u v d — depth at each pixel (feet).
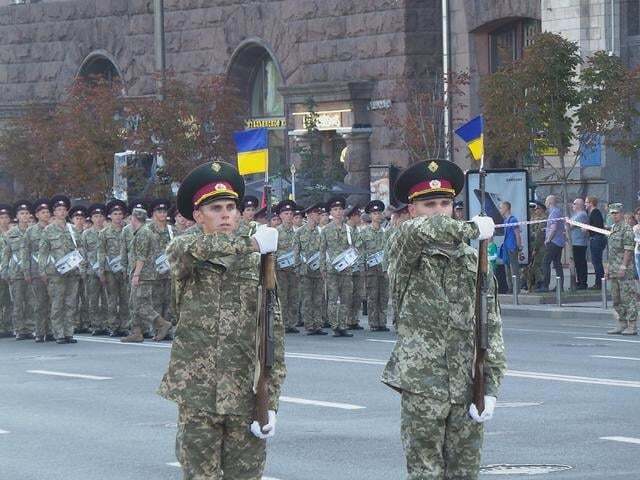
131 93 271.49
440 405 44.80
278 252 137.69
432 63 225.15
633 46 200.64
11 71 294.05
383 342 125.80
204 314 43.78
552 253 167.43
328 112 235.20
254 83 257.34
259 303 43.34
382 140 228.02
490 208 165.48
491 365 45.11
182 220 133.28
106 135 211.41
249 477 44.16
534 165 200.64
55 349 126.41
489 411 44.96
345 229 134.92
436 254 45.29
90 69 282.56
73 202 214.48
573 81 177.58
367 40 230.27
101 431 75.20
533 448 66.49
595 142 180.04
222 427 43.96
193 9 260.21
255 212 139.33
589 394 84.17
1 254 143.02
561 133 170.60
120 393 90.94
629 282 126.31
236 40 253.44
